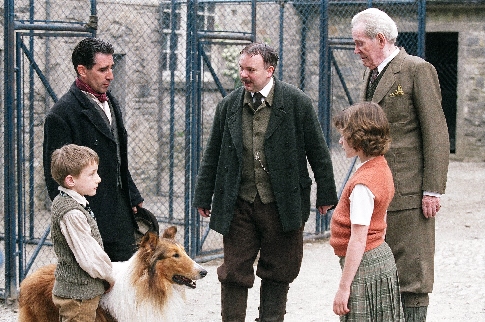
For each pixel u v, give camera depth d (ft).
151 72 54.24
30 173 39.65
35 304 20.67
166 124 55.98
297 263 23.88
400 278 22.59
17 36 33.24
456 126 82.53
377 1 49.42
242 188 23.65
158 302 20.25
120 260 22.57
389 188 17.98
